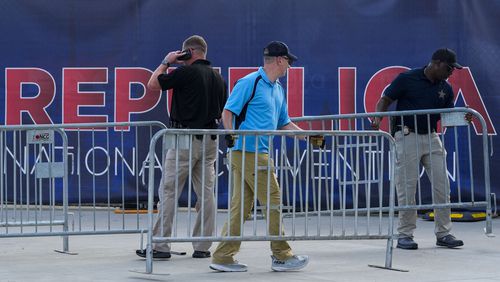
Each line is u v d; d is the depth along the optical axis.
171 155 16.27
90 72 24.41
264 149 14.70
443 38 23.66
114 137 24.31
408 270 15.40
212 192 16.39
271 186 14.69
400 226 18.31
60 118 24.39
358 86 23.88
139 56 24.33
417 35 23.72
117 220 23.03
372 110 23.84
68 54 24.41
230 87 24.12
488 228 18.84
